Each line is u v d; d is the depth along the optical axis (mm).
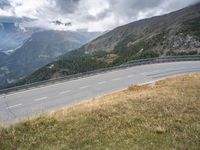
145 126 11953
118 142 10484
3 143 10461
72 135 11211
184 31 160625
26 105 30438
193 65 58594
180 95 17750
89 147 10094
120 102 16016
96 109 14438
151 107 14656
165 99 16297
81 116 13375
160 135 11102
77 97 33688
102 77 48562
